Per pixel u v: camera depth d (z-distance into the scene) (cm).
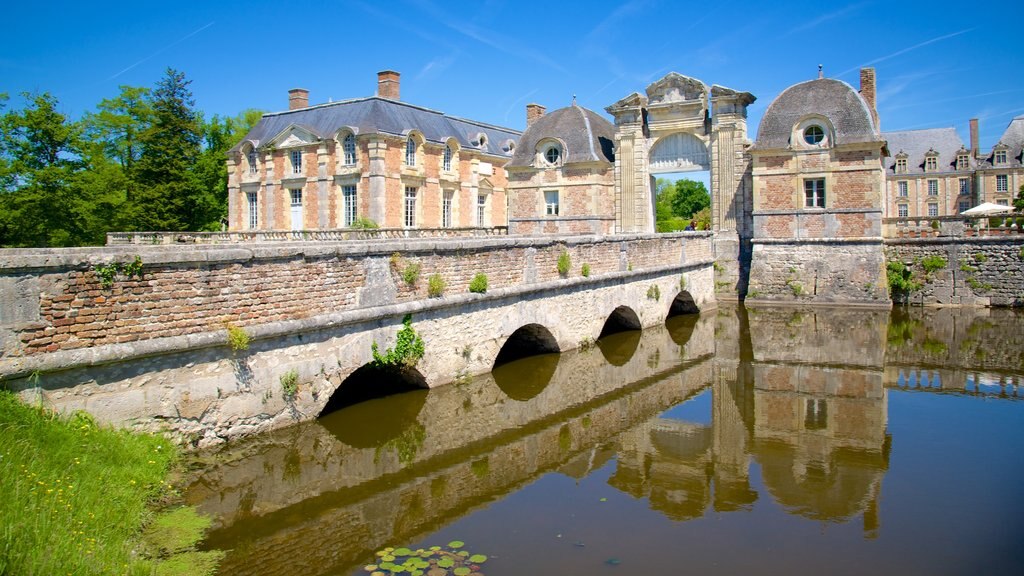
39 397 711
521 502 836
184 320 840
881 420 1198
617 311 2002
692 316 2456
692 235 2486
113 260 769
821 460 997
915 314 2491
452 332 1261
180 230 3719
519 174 3372
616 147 3192
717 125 2989
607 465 974
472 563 675
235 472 857
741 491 877
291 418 976
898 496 859
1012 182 5719
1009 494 864
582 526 768
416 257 1176
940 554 705
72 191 3309
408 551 699
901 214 6159
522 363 1545
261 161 3925
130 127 4066
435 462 973
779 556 698
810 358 1723
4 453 615
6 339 687
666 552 704
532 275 1488
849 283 2727
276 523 757
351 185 3559
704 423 1184
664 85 3089
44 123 3225
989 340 1953
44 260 712
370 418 1123
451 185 3903
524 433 1116
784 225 2820
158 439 805
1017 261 2661
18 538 532
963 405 1289
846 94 2734
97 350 752
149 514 705
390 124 3531
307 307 988
